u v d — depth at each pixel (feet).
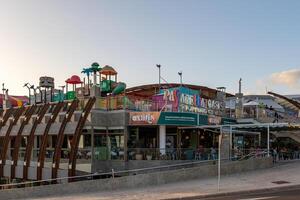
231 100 157.99
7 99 158.92
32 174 113.29
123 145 106.32
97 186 78.43
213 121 118.01
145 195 67.31
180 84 137.08
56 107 114.62
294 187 72.54
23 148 125.49
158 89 139.13
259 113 143.64
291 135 143.74
